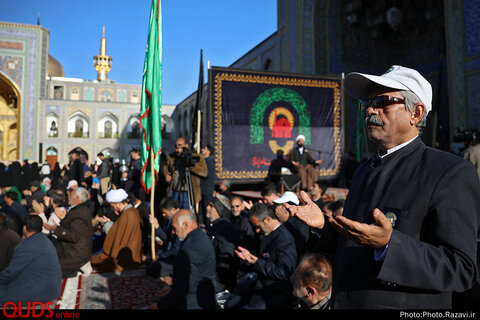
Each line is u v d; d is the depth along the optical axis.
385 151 1.21
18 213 6.32
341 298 1.10
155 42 5.73
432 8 16.16
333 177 10.92
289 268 2.85
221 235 4.17
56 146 29.89
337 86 11.11
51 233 5.79
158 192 7.55
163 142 35.38
